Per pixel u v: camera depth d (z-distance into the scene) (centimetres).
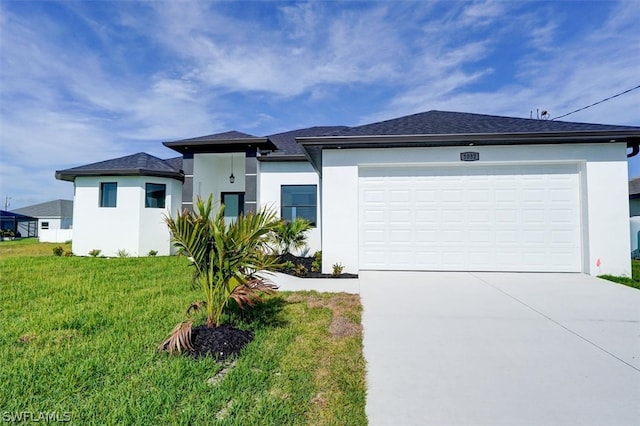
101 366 326
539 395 292
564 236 804
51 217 3891
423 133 817
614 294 618
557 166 807
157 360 347
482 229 824
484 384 310
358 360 354
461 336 425
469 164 820
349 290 661
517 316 500
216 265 410
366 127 934
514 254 815
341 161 841
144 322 468
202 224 400
